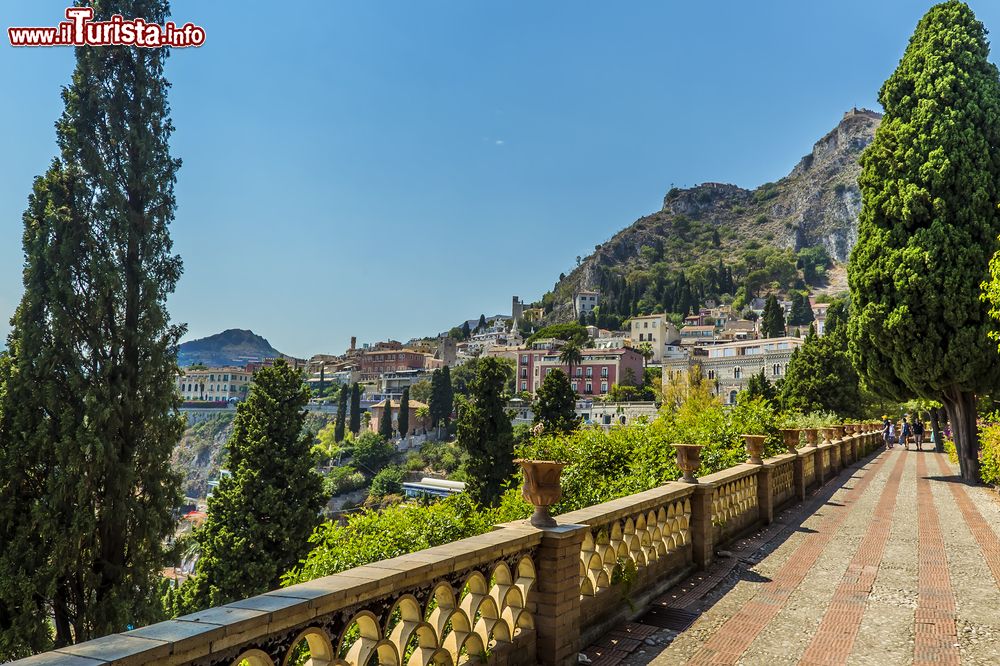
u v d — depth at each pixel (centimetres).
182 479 2070
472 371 14688
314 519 2711
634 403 9119
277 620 255
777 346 11194
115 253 2002
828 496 1527
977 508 1334
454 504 1085
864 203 1942
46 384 1727
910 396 1948
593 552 562
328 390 18362
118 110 2080
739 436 1384
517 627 451
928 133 1792
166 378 2036
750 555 877
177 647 216
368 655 313
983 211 1723
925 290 1736
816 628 580
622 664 491
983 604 655
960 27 1809
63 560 1636
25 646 1564
